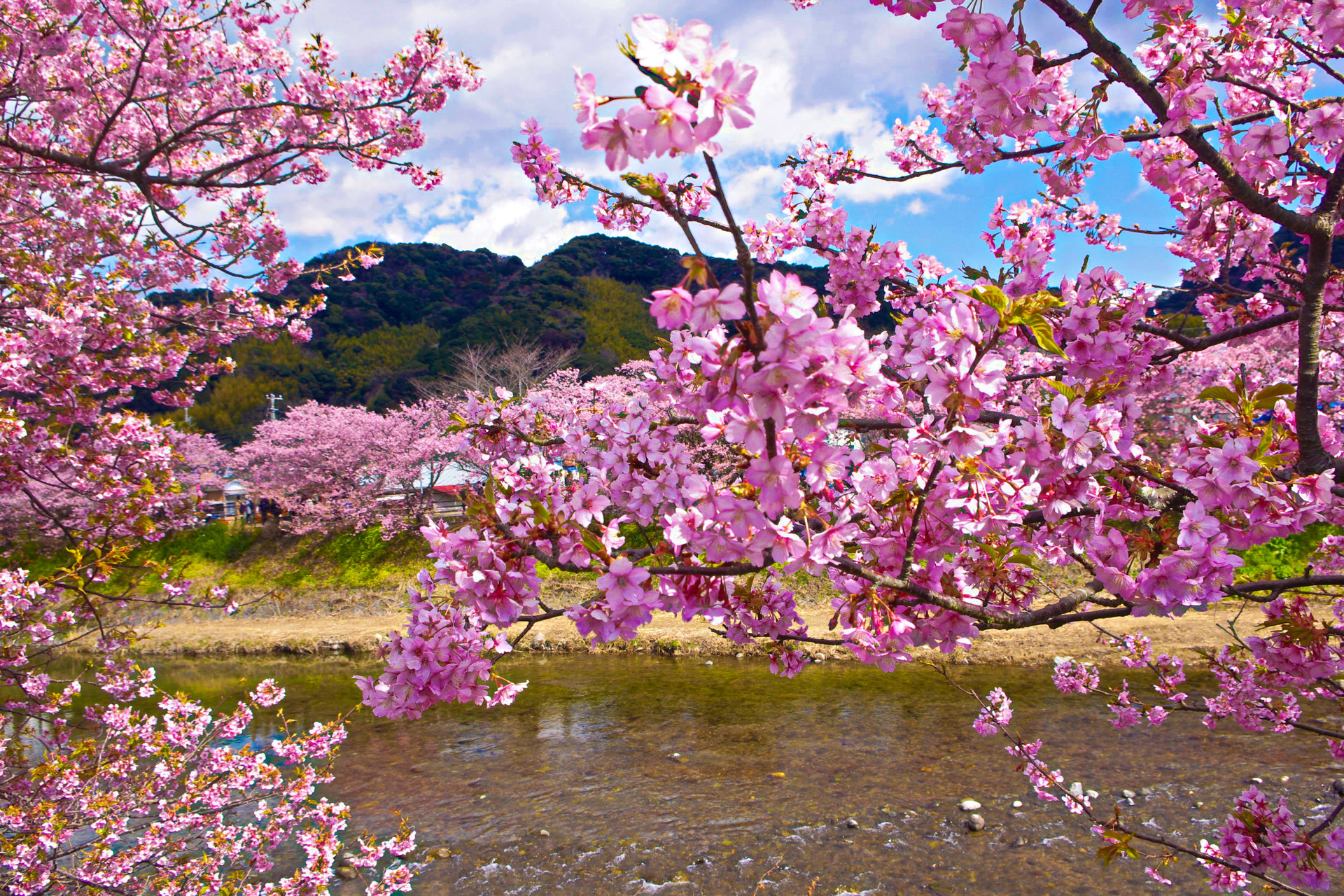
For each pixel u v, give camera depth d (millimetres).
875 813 6895
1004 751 8148
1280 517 1705
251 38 6688
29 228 6238
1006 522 1626
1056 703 9578
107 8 5812
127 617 18812
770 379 1200
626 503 2498
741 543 1602
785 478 1351
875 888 5660
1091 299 2518
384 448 25109
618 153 1096
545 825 7129
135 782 4820
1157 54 2754
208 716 5266
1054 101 2814
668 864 6242
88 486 5293
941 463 1668
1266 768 7020
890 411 2213
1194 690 9328
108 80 6312
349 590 21047
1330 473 1726
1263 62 2936
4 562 17141
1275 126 2473
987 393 1543
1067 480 1816
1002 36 1895
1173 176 3018
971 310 1544
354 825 7297
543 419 3393
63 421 5441
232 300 7367
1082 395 1773
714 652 14391
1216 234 3615
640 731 9961
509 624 1854
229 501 28328
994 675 11219
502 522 1891
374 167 6727
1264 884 2746
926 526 1816
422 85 6711
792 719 10023
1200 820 6152
